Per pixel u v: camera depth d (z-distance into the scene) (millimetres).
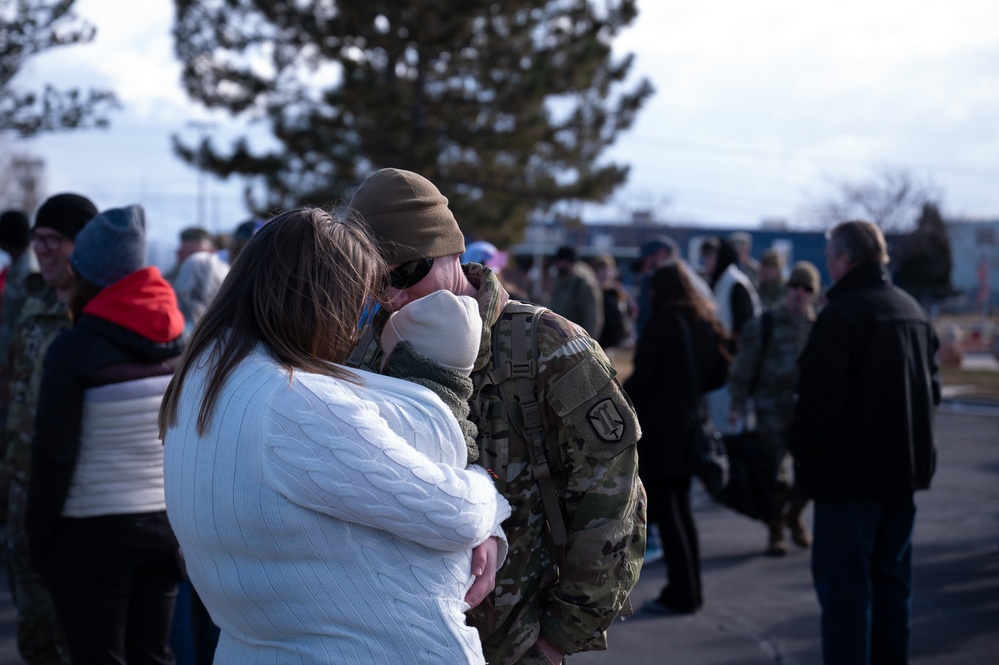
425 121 16000
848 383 3539
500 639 1957
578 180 16438
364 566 1519
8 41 5258
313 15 14758
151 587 3045
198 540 1543
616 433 1966
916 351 3631
